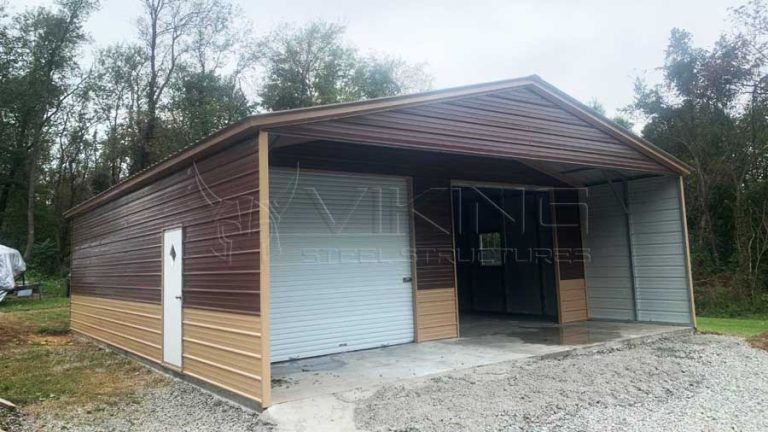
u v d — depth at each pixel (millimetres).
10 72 21703
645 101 16062
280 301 6359
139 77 24359
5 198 23125
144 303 7105
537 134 6695
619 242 9188
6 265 15742
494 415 4066
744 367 5742
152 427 4270
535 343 6949
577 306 9469
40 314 12805
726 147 13781
